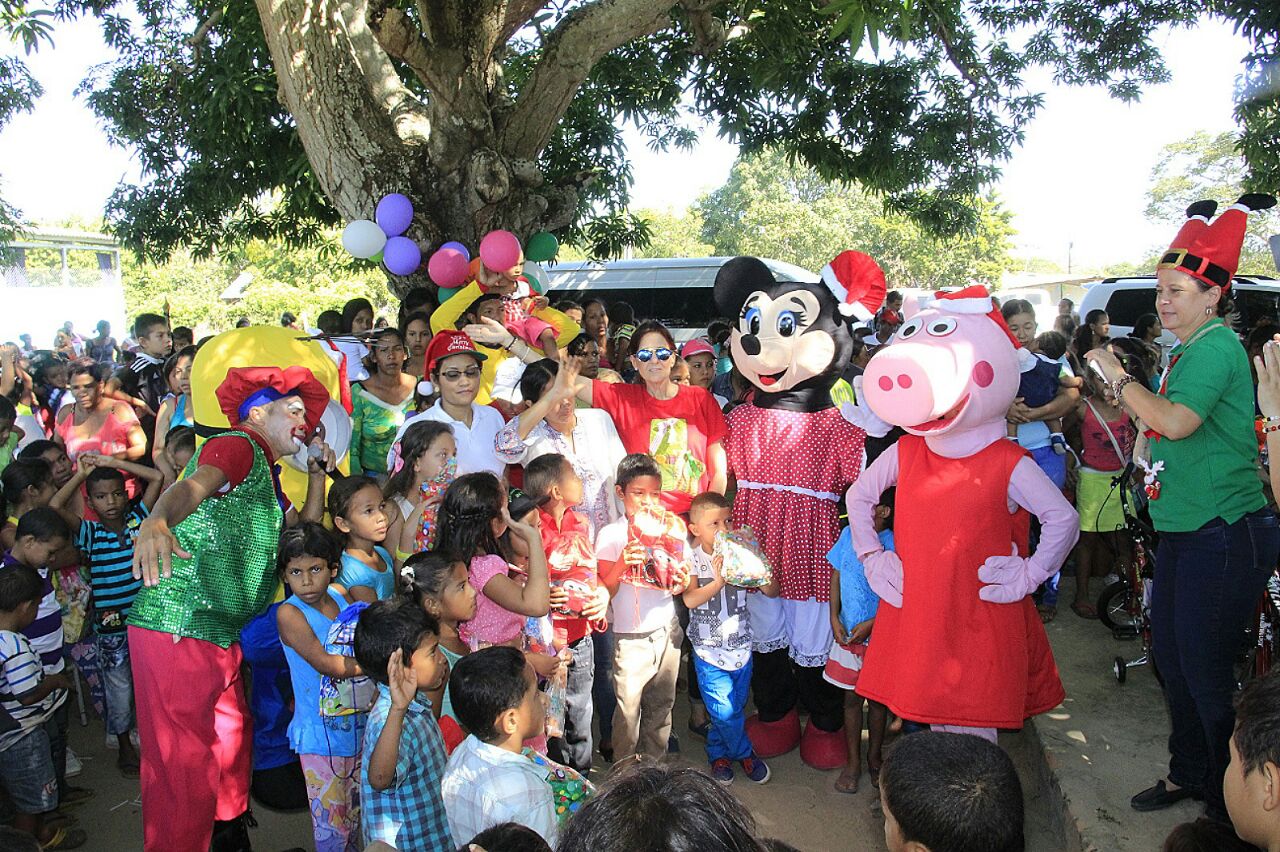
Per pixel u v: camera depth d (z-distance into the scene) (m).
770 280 4.69
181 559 3.24
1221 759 3.25
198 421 3.71
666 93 11.36
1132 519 4.25
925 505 3.73
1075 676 4.89
